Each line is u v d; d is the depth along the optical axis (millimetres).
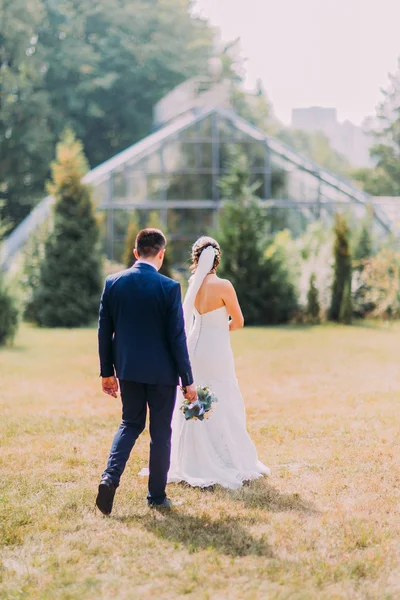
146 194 28469
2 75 39594
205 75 46562
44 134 40625
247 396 8477
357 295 20250
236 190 20094
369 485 5039
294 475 5301
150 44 45219
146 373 4461
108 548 3951
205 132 28500
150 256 4695
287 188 28234
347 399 8242
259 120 50844
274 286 19250
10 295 14297
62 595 3422
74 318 19406
